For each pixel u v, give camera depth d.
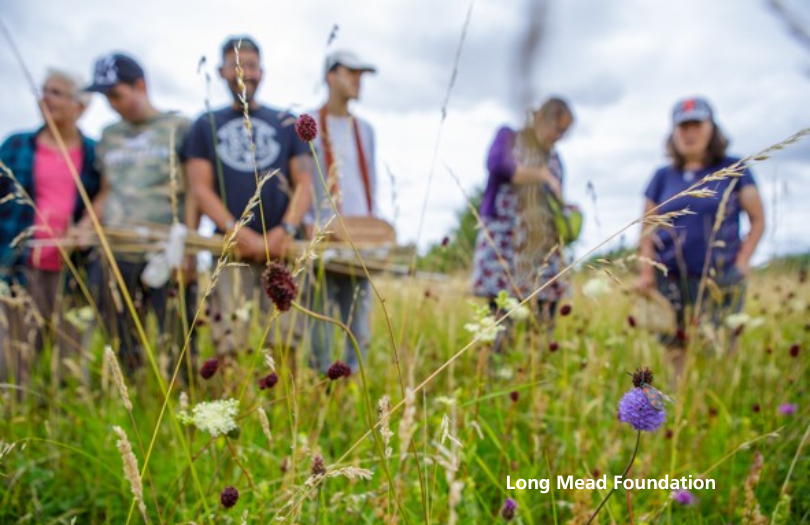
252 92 3.34
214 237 3.11
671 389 3.02
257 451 2.16
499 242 3.45
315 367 2.87
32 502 2.17
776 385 2.93
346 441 2.50
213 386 2.61
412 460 2.14
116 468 2.36
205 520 1.86
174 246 2.91
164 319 3.54
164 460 2.40
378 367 3.41
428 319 3.41
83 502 2.26
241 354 2.83
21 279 3.55
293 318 2.42
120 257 3.50
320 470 1.43
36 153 3.66
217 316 2.84
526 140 1.88
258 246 3.09
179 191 3.67
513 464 2.11
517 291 2.16
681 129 3.63
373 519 1.85
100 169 3.84
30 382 3.18
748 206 3.59
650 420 1.26
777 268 4.44
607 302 3.41
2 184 3.53
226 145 3.39
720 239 3.51
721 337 3.07
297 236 3.53
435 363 3.01
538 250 2.11
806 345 3.21
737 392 2.98
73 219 3.78
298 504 1.36
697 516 2.02
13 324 3.37
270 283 1.24
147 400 3.01
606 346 2.82
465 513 2.04
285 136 3.42
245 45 3.30
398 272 3.38
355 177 3.54
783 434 2.52
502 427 2.38
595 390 2.63
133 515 2.14
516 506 1.57
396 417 2.18
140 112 3.70
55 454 2.44
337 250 3.12
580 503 1.87
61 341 3.57
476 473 2.34
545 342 2.79
